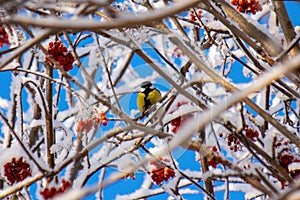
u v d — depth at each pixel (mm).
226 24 5559
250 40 5520
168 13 3057
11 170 5547
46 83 6957
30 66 7961
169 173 6156
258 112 4887
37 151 7375
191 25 7504
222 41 6652
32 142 7527
